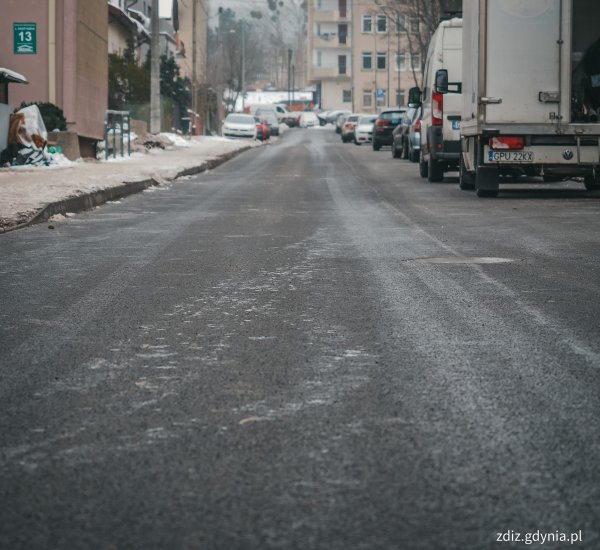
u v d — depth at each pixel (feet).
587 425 13.82
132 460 12.44
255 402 15.10
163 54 205.05
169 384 16.28
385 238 38.93
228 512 10.73
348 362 17.78
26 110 84.84
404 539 10.00
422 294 25.34
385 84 374.02
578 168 59.00
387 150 160.97
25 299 24.95
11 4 94.12
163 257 33.24
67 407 14.92
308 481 11.64
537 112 57.93
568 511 10.71
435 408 14.70
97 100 107.14
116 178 67.97
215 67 289.12
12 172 74.69
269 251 34.78
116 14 149.69
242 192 67.36
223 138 202.90
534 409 14.62
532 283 27.17
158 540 10.04
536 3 57.36
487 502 10.96
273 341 19.69
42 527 10.41
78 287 26.86
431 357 18.13
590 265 30.91
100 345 19.40
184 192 67.36
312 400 15.19
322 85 418.92
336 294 25.41
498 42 57.72
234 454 12.63
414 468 12.05
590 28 58.54
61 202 49.75
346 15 409.08
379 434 13.43
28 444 13.14
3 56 94.53
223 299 24.75
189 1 260.21
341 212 51.34
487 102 58.03
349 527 10.30
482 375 16.75
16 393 15.76
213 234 40.57
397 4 237.86
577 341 19.51
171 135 157.69
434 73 78.48
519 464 12.18
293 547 9.84
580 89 58.90
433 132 78.02
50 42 94.43
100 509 10.85
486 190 61.21
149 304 24.08
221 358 18.20
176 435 13.46
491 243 37.11
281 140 227.20
